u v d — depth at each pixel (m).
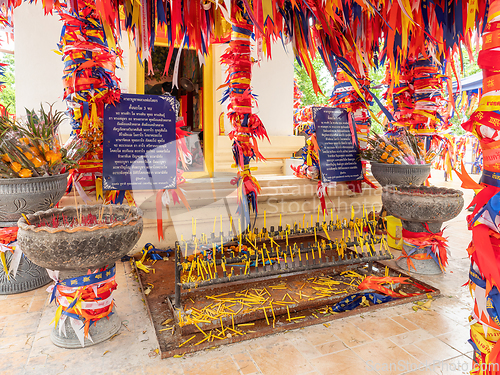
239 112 3.08
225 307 2.24
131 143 1.72
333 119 4.00
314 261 2.59
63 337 1.92
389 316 2.27
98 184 2.70
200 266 2.24
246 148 3.05
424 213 2.86
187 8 2.10
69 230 1.66
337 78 4.09
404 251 3.19
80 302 1.90
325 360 1.79
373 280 2.62
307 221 4.23
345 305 2.38
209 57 4.29
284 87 5.40
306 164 4.37
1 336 2.02
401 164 3.60
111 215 2.08
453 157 4.70
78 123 2.71
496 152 1.05
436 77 4.01
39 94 3.91
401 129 4.20
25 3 3.77
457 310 2.36
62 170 2.65
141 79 3.60
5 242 2.52
